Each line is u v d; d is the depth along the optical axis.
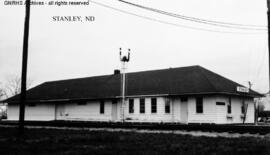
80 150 12.58
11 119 50.84
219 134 20.84
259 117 72.06
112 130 24.28
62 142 15.60
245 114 36.38
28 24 19.72
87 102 42.62
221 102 32.69
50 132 21.73
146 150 12.66
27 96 49.56
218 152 12.09
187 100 34.16
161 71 41.53
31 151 12.36
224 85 34.25
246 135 19.84
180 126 25.36
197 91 32.59
